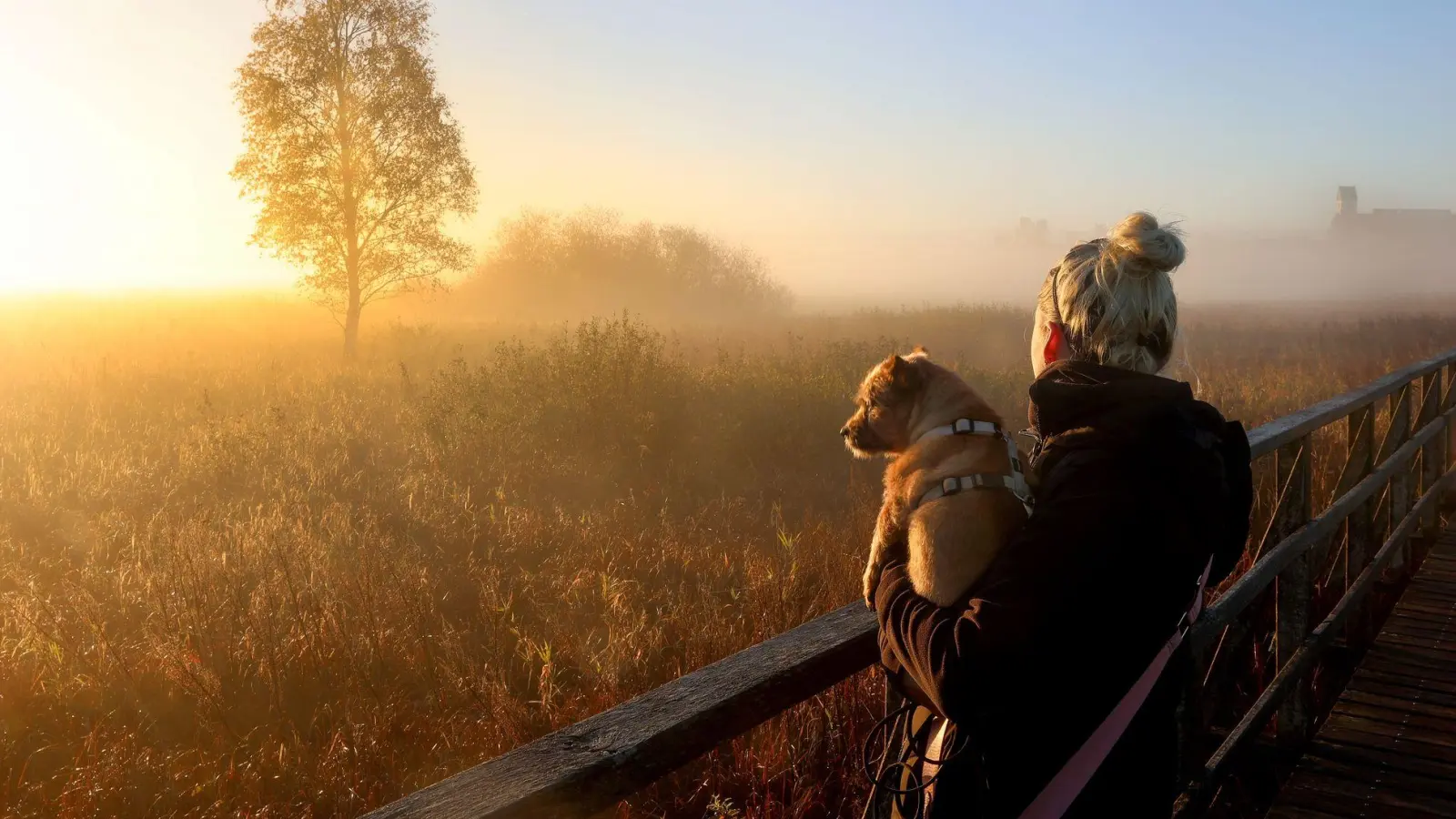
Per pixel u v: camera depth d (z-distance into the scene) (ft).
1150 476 4.30
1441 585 18.80
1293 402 45.14
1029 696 4.14
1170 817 5.11
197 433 30.68
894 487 5.59
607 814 11.37
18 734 13.43
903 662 4.76
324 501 25.23
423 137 64.18
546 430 32.42
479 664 16.14
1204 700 11.85
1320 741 12.82
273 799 12.25
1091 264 5.12
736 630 17.38
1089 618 4.09
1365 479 16.67
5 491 24.14
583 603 19.35
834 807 11.97
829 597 17.79
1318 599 17.58
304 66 60.95
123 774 12.51
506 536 23.20
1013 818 4.42
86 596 17.46
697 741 4.62
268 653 15.28
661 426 33.40
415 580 19.34
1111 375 4.77
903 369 6.21
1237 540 5.38
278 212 61.98
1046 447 4.81
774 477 31.48
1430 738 12.84
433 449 29.94
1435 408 23.47
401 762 13.32
